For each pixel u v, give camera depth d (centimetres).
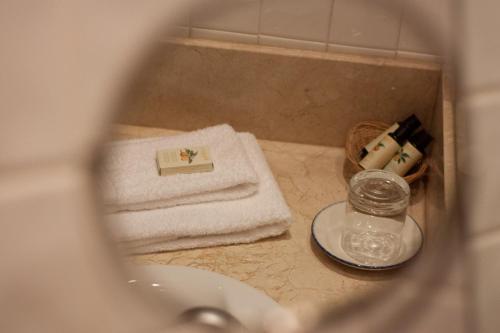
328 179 86
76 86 38
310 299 61
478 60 51
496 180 54
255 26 85
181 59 84
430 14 56
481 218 55
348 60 87
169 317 47
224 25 85
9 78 35
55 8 35
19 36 35
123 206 70
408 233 74
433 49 58
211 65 86
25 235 37
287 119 92
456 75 53
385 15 64
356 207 74
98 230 40
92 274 41
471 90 52
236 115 91
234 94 89
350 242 73
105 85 39
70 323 41
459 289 56
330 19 85
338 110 91
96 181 40
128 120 80
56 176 38
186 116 89
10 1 34
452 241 56
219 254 71
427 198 79
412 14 58
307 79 88
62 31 36
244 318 53
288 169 88
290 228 77
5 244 37
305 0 84
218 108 90
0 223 36
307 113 91
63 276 39
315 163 89
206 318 51
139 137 85
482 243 56
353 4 83
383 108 90
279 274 69
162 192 72
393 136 84
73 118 38
